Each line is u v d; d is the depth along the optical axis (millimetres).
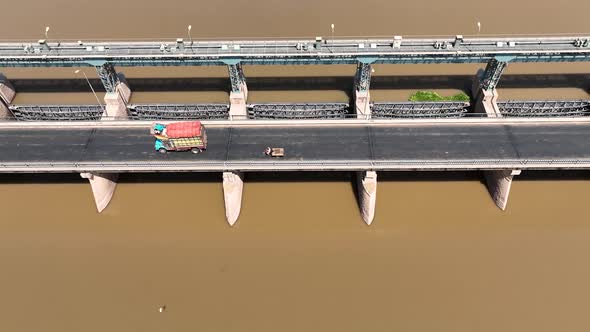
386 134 61281
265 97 75562
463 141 60000
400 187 62938
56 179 64125
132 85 78562
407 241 57469
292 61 63938
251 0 102375
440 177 64062
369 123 62562
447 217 59656
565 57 62750
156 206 61312
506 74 79125
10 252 56406
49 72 81312
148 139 61250
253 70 81062
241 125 62844
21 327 50312
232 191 57750
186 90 77875
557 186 62594
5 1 101125
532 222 58875
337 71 80688
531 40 63406
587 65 80188
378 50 62875
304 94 76125
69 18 96625
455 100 73812
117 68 81500
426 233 58125
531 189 62406
